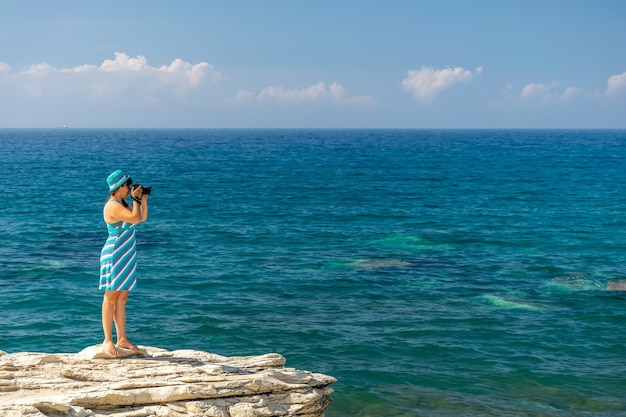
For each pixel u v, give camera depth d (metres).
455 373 18.80
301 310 24.67
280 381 10.05
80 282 28.12
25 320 22.98
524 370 18.98
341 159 127.06
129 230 10.43
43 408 8.55
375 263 32.84
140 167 99.88
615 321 23.62
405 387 17.83
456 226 44.91
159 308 24.56
